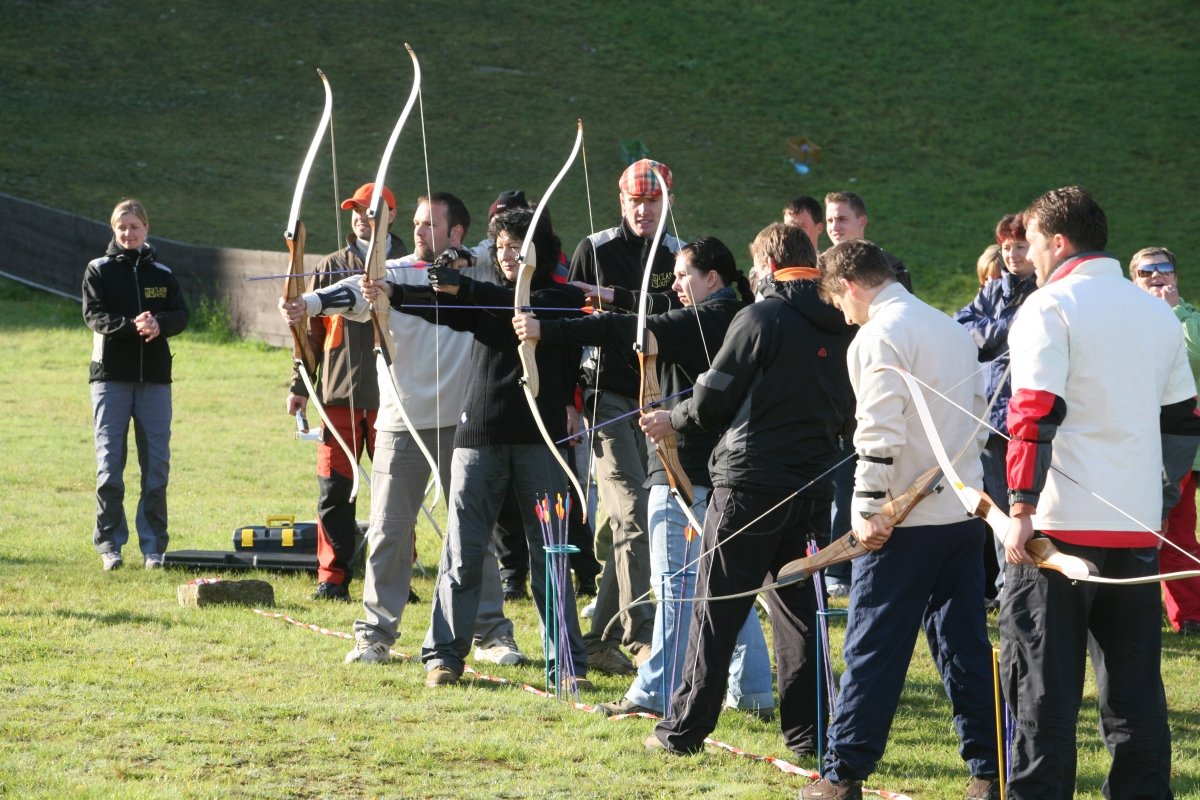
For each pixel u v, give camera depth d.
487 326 8.73
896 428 6.50
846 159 45.84
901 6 56.66
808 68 52.03
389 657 9.52
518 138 45.72
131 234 12.58
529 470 8.99
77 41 49.78
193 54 49.91
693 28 54.66
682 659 8.25
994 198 43.03
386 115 46.78
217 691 8.48
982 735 6.93
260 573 12.41
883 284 6.89
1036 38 54.44
